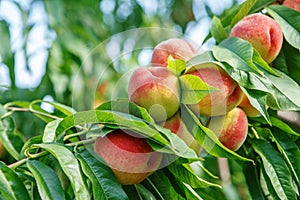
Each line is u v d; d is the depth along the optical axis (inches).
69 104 68.2
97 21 78.0
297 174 38.1
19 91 67.9
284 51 40.4
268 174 37.6
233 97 36.0
